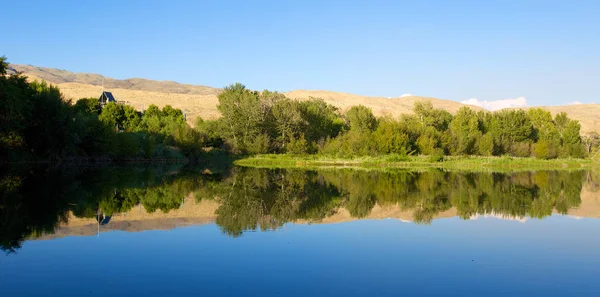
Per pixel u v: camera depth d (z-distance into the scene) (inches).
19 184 1194.0
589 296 417.4
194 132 2866.6
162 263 500.4
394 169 2260.1
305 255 542.3
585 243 625.0
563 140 3646.7
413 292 421.1
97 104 3440.0
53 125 1927.9
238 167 2370.8
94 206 892.0
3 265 486.6
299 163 2682.1
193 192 1170.0
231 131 3053.6
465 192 1224.2
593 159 3272.6
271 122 3058.6
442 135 2970.0
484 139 3063.5
